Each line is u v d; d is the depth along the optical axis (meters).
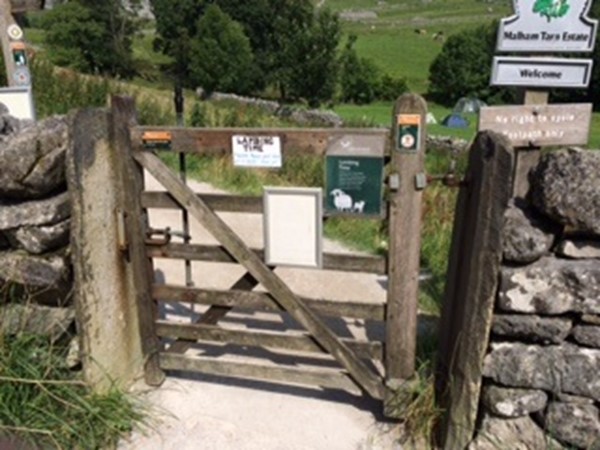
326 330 2.87
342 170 2.55
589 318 2.30
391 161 2.50
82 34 41.69
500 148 2.14
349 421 2.96
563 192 2.21
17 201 2.66
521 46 3.28
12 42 5.99
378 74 46.94
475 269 2.30
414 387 2.81
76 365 2.89
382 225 5.66
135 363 3.23
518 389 2.46
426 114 2.39
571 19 3.17
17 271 2.71
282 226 2.71
